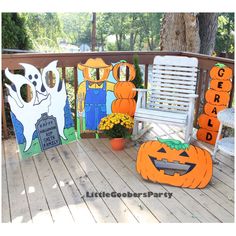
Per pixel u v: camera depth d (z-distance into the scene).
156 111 3.39
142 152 2.85
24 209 2.38
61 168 3.00
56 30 10.01
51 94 3.31
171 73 3.61
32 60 3.36
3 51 4.54
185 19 5.07
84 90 3.54
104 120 3.34
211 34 5.74
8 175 2.86
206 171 2.71
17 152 3.32
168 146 2.83
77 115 3.60
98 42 21.73
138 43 21.67
